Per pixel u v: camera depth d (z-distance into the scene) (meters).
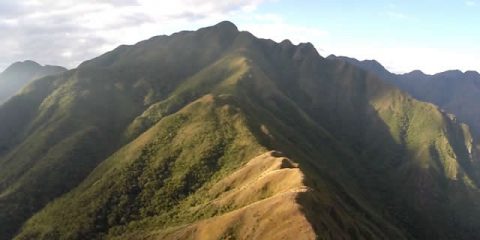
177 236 134.38
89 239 167.62
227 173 177.62
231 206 143.38
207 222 132.62
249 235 118.19
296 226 112.50
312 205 123.06
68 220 180.12
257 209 124.06
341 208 150.38
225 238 121.44
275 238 112.31
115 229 167.38
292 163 161.88
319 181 183.25
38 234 180.38
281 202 121.50
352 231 130.38
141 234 154.12
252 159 177.62
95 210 179.12
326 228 118.38
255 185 144.88
